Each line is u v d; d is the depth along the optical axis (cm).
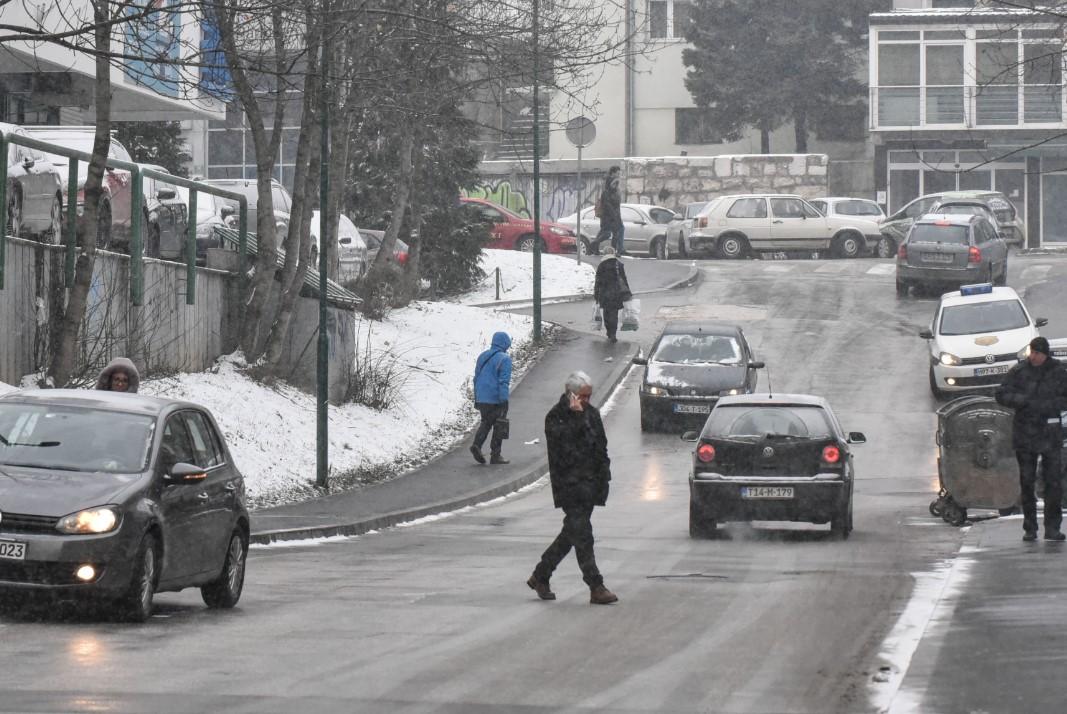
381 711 2408
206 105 11038
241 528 3909
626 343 11275
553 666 2845
